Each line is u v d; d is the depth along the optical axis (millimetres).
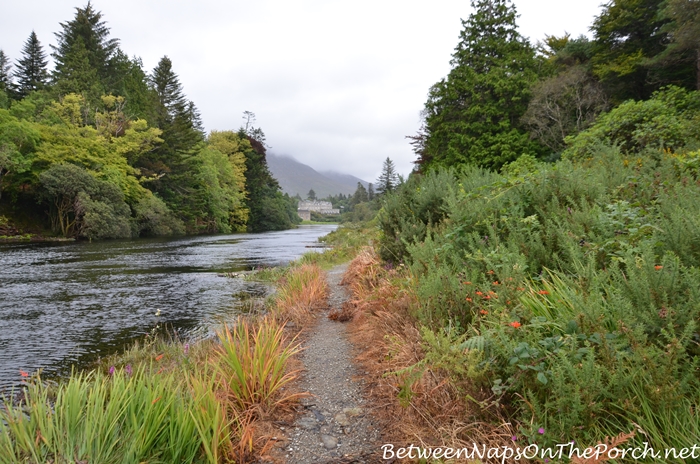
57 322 7152
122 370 2967
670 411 1906
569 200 4469
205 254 20297
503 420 2361
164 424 2439
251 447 2537
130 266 15156
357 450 2568
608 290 2623
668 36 16672
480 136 21688
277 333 4031
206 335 6215
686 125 8312
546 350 2266
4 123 29266
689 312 2154
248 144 68438
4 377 4676
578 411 2012
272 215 70500
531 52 24359
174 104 53438
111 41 50812
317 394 3453
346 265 13703
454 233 4812
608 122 9906
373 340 4543
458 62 24750
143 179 40250
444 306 3668
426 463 2285
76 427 2312
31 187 31234
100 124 40469
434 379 2988
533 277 3713
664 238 2928
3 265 14828
